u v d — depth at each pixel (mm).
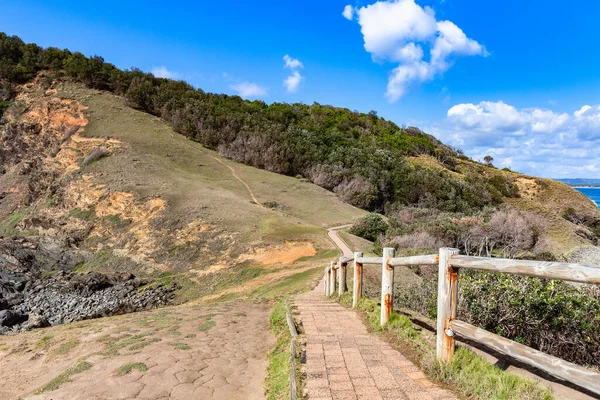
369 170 61219
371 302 7500
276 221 35062
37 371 5711
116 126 58562
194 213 36125
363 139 82062
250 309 11234
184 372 4938
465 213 50781
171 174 47750
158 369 4992
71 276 29250
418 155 83750
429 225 35469
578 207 67938
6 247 32844
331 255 27297
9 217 45875
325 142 73062
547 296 5766
